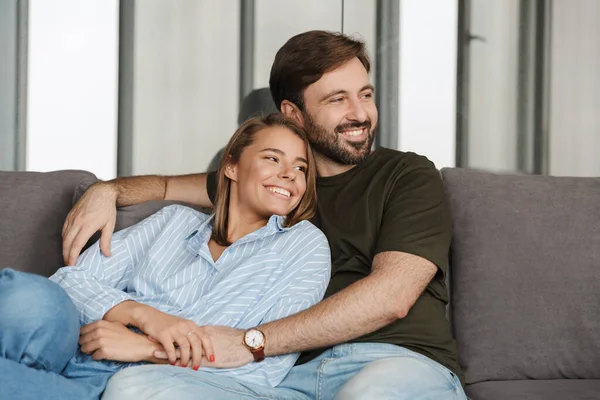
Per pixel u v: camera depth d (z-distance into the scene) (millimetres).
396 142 2557
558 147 2574
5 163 2496
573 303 1941
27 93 2500
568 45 2580
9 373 1375
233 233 1927
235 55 2531
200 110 2527
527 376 1930
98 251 1870
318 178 2021
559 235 1981
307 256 1804
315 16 2543
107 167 2520
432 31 2562
